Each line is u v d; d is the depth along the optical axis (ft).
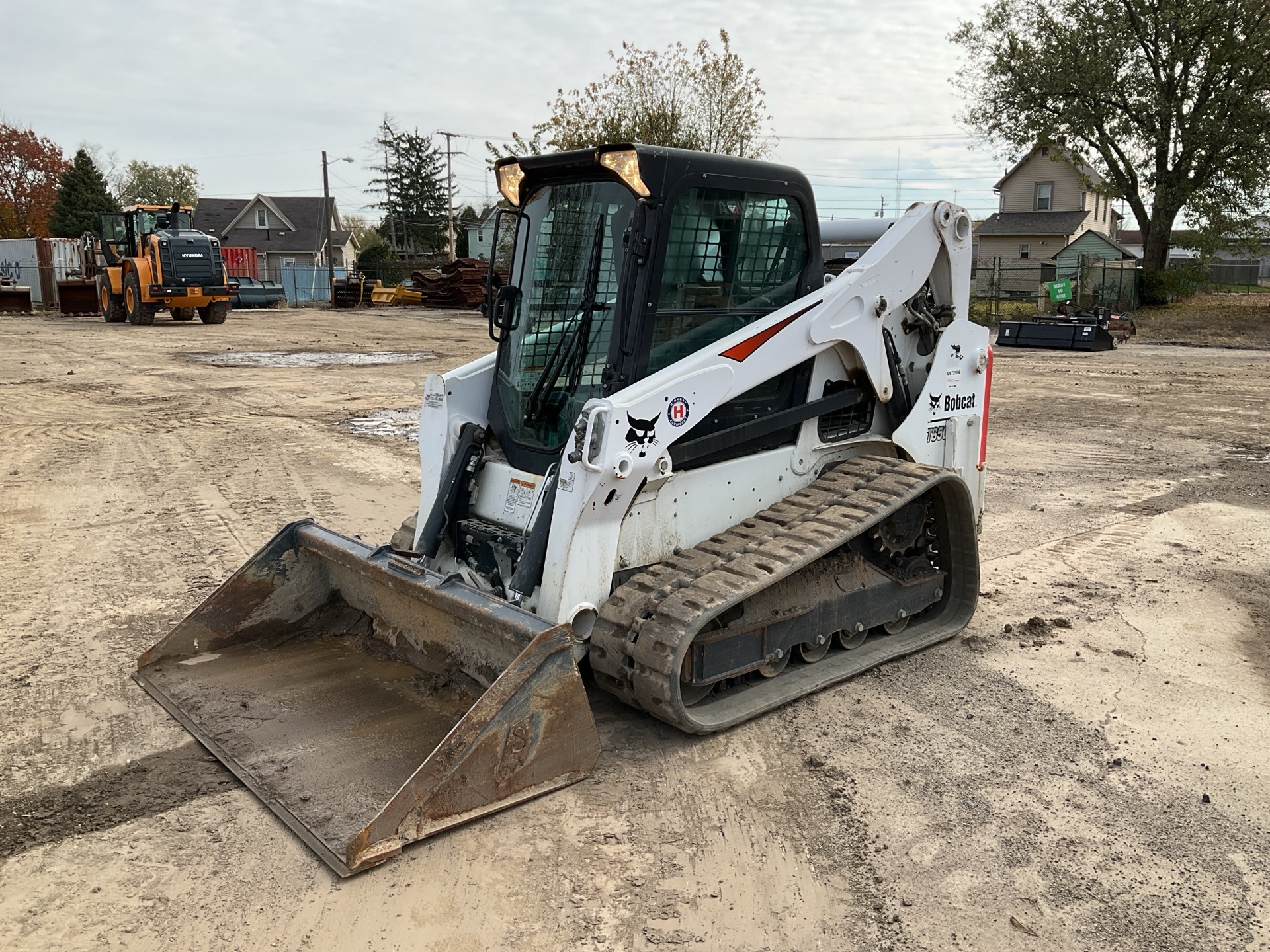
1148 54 95.91
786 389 15.87
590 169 14.47
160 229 84.17
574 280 14.66
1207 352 70.85
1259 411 43.86
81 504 26.45
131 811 11.93
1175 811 12.17
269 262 207.21
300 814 11.53
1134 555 23.11
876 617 16.66
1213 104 93.15
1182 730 14.35
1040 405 45.73
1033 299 121.39
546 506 13.65
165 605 18.98
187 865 10.91
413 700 14.12
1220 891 10.58
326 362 58.54
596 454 12.88
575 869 10.87
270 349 65.57
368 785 12.04
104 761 13.07
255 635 16.26
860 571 16.31
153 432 36.45
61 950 9.54
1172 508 27.35
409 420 39.19
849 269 16.29
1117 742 13.97
